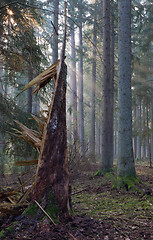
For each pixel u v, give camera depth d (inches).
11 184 257.9
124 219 148.0
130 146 265.1
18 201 142.8
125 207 182.7
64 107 136.9
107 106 300.0
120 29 277.1
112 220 143.7
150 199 202.5
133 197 216.7
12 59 224.8
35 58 249.1
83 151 378.9
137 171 395.9
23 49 254.2
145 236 117.8
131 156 263.4
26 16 233.1
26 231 108.9
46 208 121.0
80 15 665.0
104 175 338.6
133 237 117.0
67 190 129.6
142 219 149.6
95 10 569.9
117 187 250.1
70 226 119.1
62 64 141.3
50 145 128.4
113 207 184.4
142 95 698.8
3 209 122.7
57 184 125.5
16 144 301.1
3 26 231.8
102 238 112.6
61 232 110.7
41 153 128.8
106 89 313.9
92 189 263.4
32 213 120.0
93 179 322.0
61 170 128.7
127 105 269.4
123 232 123.3
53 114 131.8
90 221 133.7
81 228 120.7
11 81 300.4
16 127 289.9
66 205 127.0
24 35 245.9
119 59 276.8
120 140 267.3
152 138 860.0
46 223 114.0
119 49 277.4
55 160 127.6
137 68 713.6
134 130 757.9
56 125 130.8
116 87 565.9
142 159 813.2
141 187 241.4
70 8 663.8
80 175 349.7
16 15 231.5
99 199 216.1
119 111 272.5
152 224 138.8
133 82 698.8
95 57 588.4
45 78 146.7
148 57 746.2
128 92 271.3
